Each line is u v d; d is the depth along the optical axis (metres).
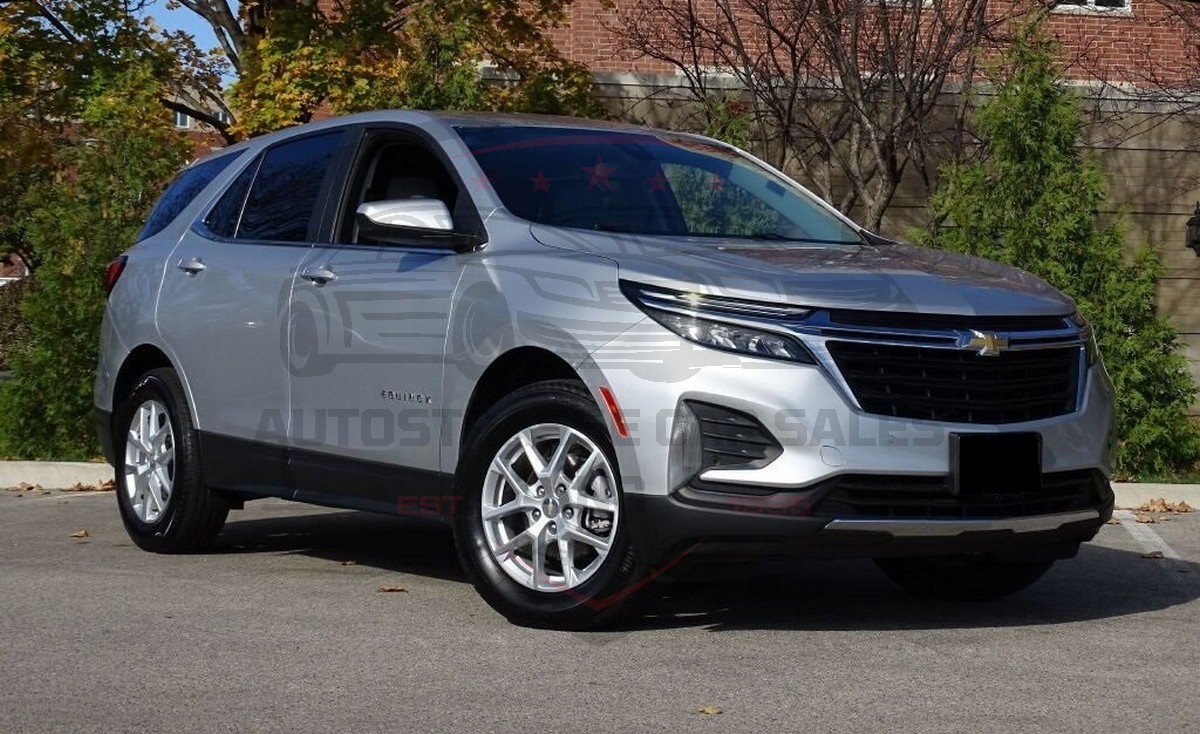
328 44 13.48
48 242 11.82
